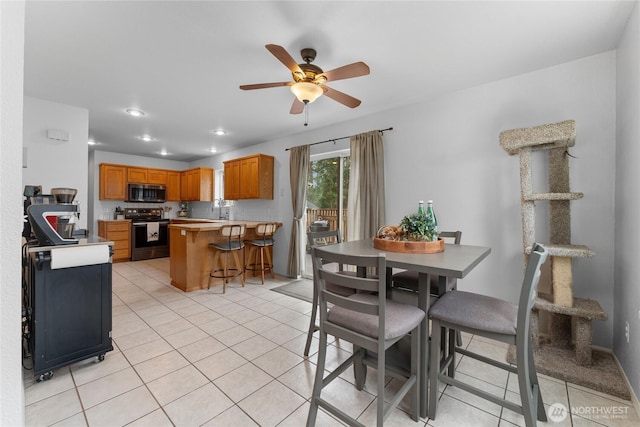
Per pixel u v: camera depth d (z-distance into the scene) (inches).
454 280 85.3
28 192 93.2
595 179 88.5
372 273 93.5
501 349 91.1
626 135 75.5
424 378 60.6
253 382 72.4
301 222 178.5
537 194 87.0
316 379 56.4
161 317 115.0
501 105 106.0
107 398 65.7
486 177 109.6
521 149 91.3
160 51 87.7
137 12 70.0
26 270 82.6
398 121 133.6
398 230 79.1
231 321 111.3
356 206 143.3
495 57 90.4
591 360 77.8
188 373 76.1
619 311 79.8
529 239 89.9
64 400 64.9
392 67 96.8
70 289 76.3
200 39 81.4
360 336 51.5
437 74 101.8
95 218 233.0
